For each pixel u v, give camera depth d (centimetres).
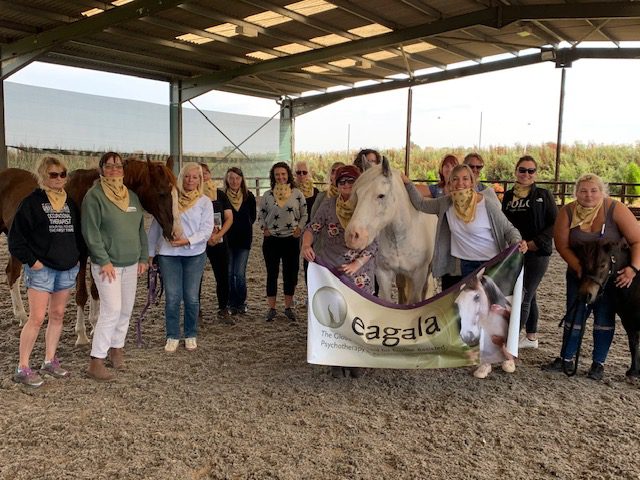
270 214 519
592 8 1001
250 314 558
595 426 306
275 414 319
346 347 364
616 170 1942
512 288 366
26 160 1417
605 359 384
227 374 385
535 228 408
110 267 358
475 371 384
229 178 532
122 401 335
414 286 424
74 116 1522
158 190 384
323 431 297
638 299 356
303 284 717
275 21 1275
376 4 1142
